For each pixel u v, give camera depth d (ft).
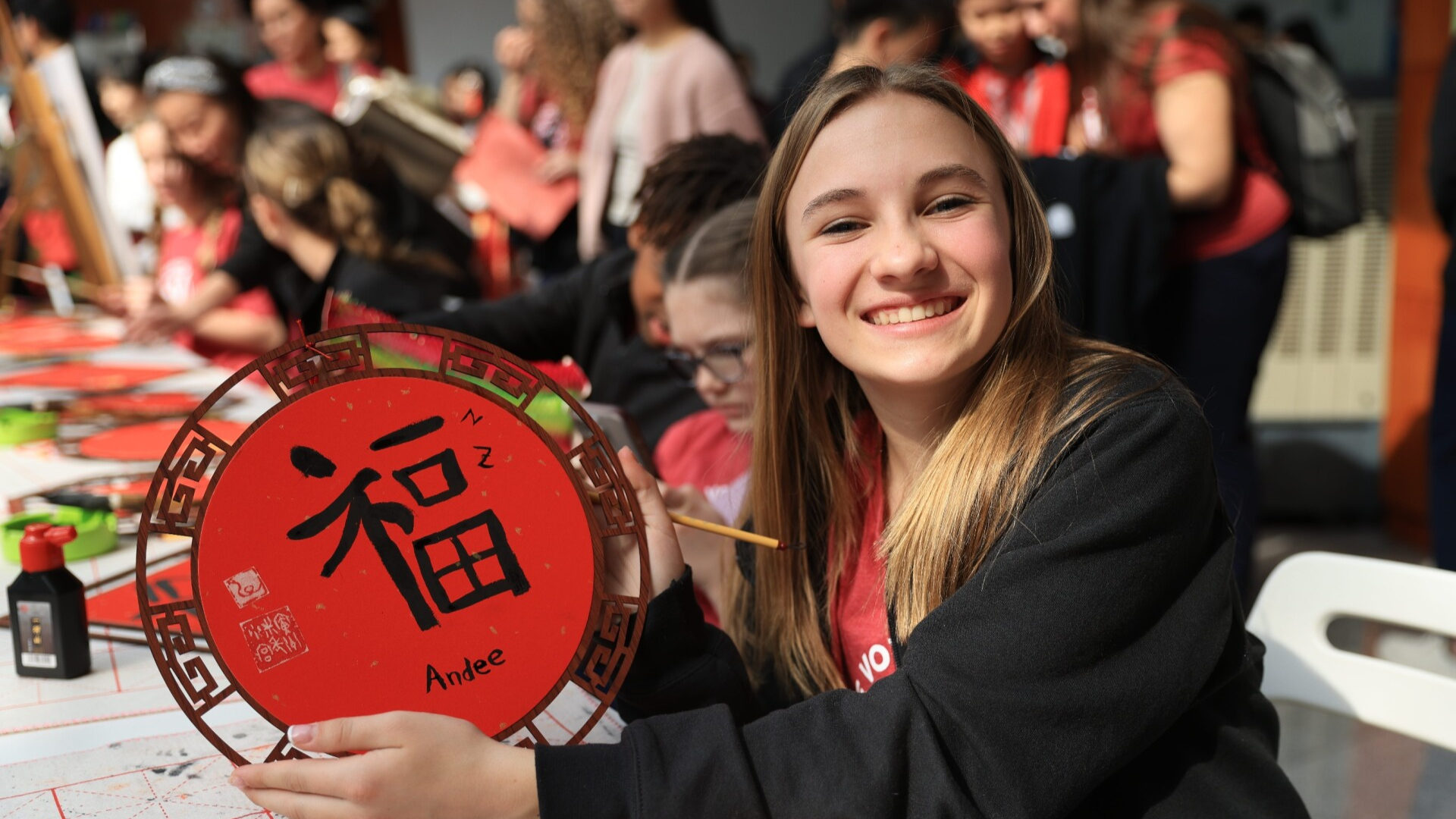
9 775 2.84
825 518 3.28
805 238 2.81
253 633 2.42
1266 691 3.82
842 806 2.33
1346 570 3.70
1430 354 10.84
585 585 2.55
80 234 10.71
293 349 2.46
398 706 2.47
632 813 2.33
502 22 19.06
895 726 2.37
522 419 2.55
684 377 5.06
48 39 11.55
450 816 2.33
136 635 3.65
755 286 3.15
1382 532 11.56
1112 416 2.60
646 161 9.04
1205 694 2.72
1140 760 2.73
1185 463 2.54
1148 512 2.46
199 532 2.41
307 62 13.53
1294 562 3.81
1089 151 7.26
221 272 9.14
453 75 16.78
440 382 2.53
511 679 2.51
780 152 2.95
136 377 7.54
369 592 2.48
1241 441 7.28
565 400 2.58
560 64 11.10
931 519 2.80
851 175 2.70
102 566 4.26
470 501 2.53
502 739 2.50
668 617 2.77
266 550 2.44
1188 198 6.76
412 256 7.75
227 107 9.59
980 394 2.85
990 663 2.37
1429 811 4.26
